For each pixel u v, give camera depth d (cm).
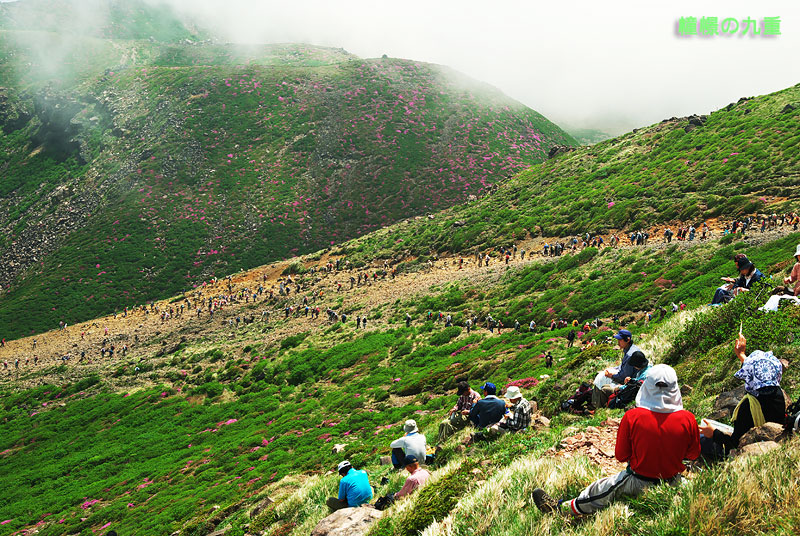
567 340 4231
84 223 14288
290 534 1227
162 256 13125
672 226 6631
